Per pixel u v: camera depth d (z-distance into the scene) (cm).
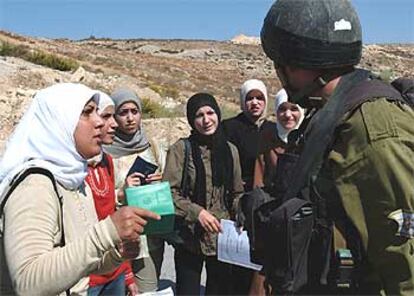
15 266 245
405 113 223
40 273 240
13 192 259
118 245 264
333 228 226
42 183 263
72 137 281
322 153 228
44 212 257
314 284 229
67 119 279
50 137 279
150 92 3003
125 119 517
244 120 559
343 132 223
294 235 228
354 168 219
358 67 244
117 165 503
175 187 482
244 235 436
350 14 238
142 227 250
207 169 486
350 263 222
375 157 215
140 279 519
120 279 421
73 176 281
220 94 4256
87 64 3928
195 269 487
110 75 3488
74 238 275
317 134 229
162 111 2320
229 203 490
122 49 7781
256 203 253
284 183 245
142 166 451
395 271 218
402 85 242
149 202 291
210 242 473
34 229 252
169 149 495
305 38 235
